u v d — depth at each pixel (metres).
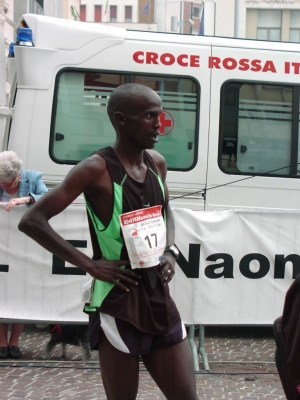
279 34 50.34
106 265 3.93
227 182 10.77
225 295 7.59
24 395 6.46
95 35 10.58
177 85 10.73
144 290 3.98
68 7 54.41
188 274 7.53
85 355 7.75
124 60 10.60
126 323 3.93
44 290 7.51
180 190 10.70
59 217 7.43
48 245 3.89
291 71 10.99
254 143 10.89
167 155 10.70
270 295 7.67
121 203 3.92
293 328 3.99
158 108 3.99
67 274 7.52
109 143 10.59
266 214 7.62
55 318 7.52
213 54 10.81
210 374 7.39
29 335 9.33
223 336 9.81
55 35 10.48
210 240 7.54
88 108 10.55
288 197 10.93
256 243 7.62
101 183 3.91
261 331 10.23
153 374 4.04
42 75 10.41
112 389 4.00
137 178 4.00
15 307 7.50
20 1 38.47
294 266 7.69
